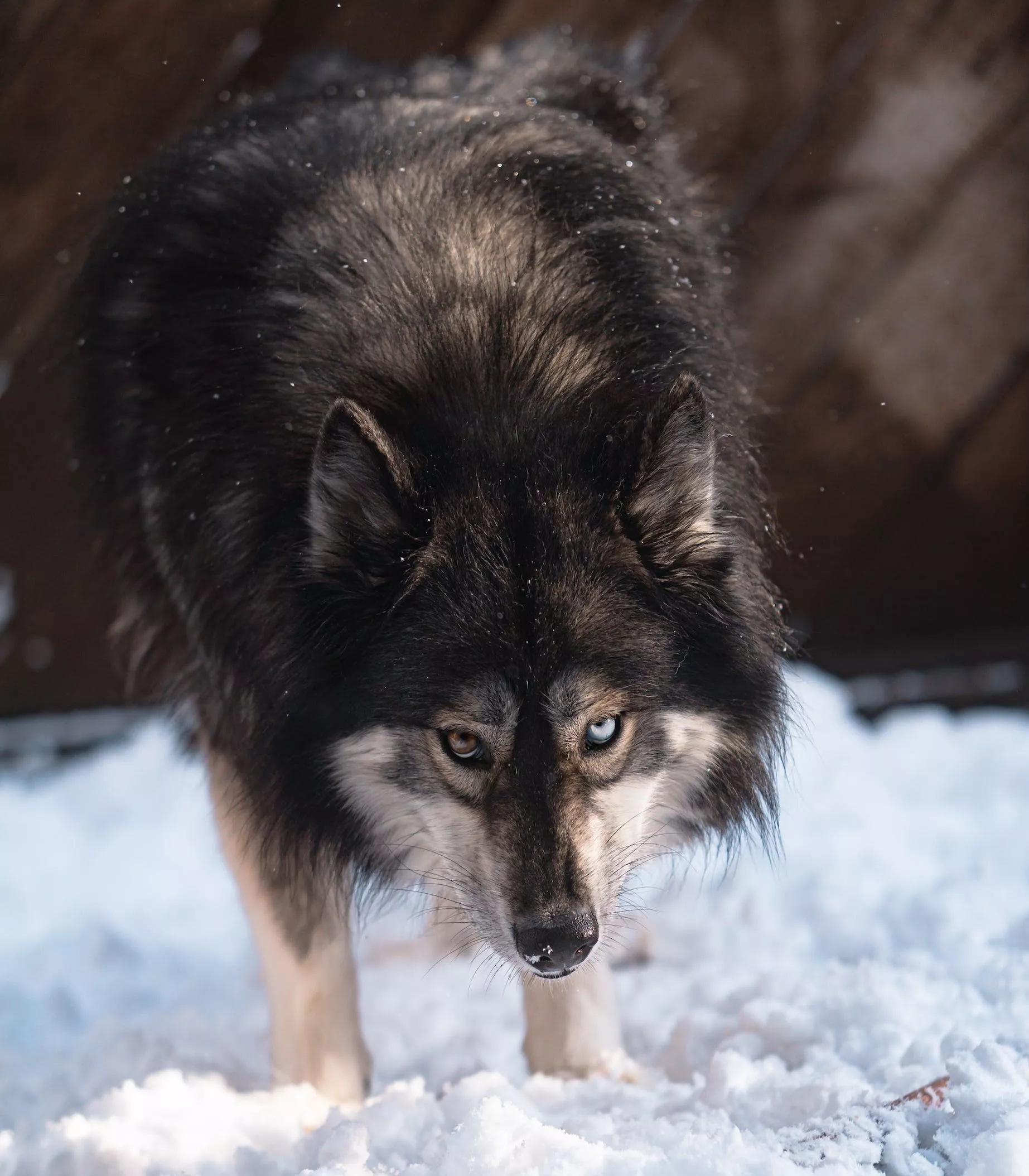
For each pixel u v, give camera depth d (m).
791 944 6.19
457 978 6.26
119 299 5.64
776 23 8.88
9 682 9.26
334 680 4.65
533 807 4.43
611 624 4.48
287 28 8.68
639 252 5.16
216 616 5.00
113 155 8.65
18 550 9.01
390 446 4.34
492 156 5.18
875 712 9.64
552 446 4.57
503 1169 3.75
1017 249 9.28
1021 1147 3.49
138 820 8.76
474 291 4.80
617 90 6.40
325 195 5.10
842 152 9.07
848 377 9.34
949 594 9.90
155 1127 4.51
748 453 5.41
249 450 4.84
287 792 4.94
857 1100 4.14
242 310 4.99
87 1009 6.30
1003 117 9.06
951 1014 4.83
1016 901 6.21
